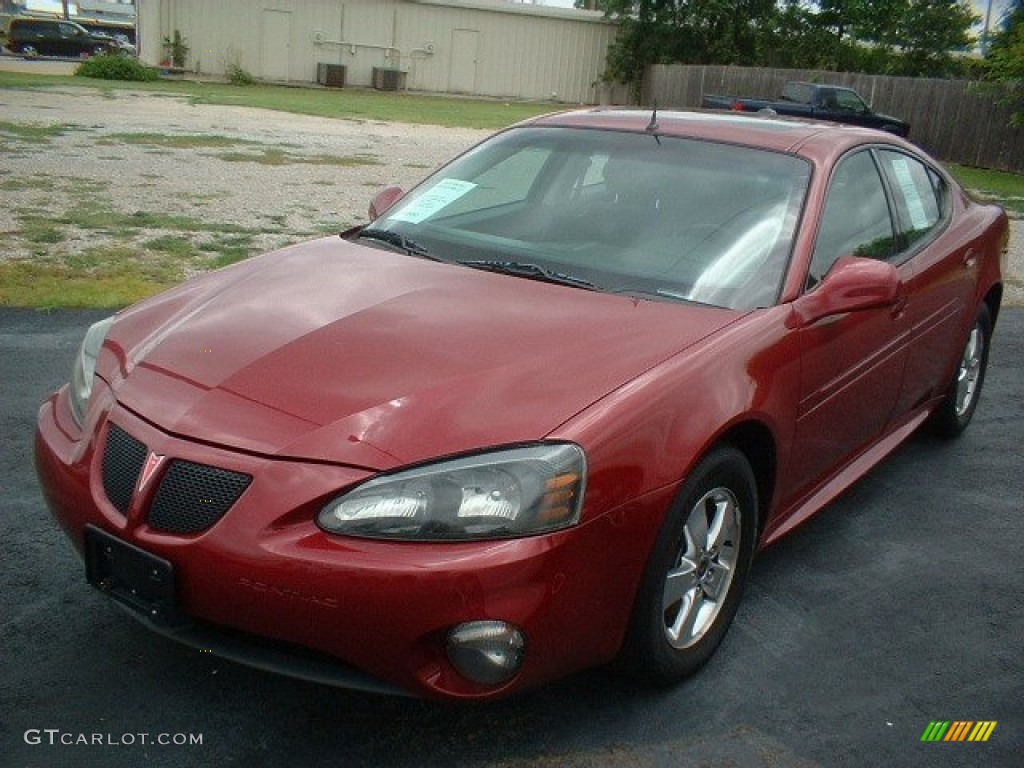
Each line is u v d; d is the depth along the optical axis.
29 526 3.93
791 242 3.67
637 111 4.52
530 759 2.81
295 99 31.42
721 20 41.34
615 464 2.71
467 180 4.25
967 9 40.00
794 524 3.81
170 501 2.68
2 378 5.42
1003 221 5.67
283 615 2.55
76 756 2.71
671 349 3.08
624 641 2.93
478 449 2.62
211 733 2.84
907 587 3.97
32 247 8.37
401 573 2.48
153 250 8.55
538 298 3.37
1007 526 4.60
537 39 42.72
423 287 3.41
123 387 2.96
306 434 2.65
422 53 41.50
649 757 2.85
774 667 3.35
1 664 3.08
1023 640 3.65
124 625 3.31
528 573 2.55
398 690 2.61
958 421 5.55
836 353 3.69
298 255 3.80
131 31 69.31
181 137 17.41
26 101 22.44
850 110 25.97
